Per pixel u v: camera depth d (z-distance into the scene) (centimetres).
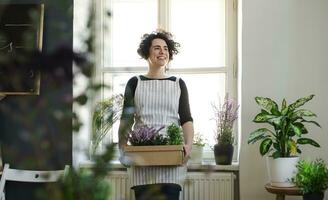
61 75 53
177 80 252
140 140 222
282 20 309
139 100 240
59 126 54
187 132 245
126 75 338
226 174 305
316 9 307
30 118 54
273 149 290
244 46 310
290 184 266
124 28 361
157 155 220
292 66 306
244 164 304
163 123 238
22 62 55
